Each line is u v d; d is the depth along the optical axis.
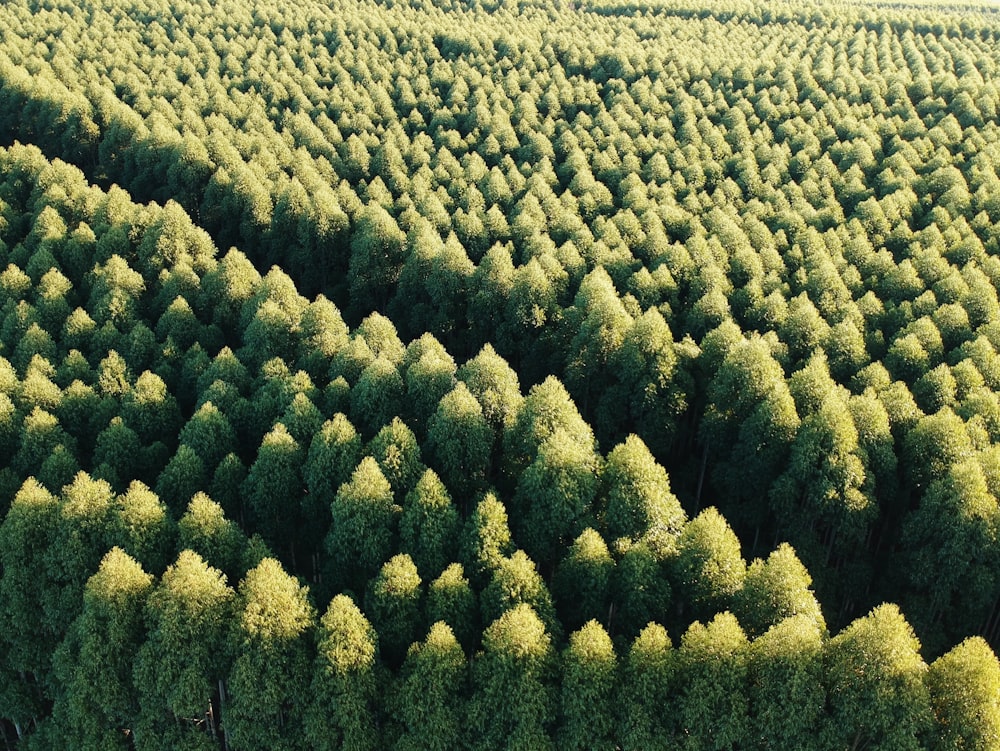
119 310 95.12
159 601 55.09
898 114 169.75
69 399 78.06
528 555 64.81
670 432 84.38
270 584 54.44
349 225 122.19
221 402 78.00
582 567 58.53
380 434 69.31
